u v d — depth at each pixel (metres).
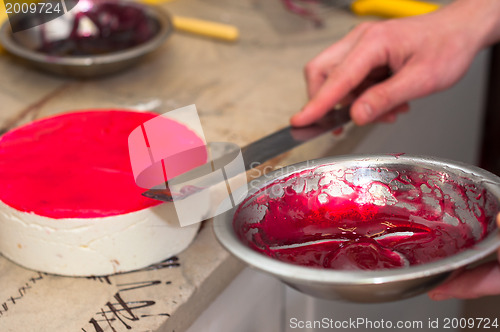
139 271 0.93
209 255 0.94
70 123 1.03
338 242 0.86
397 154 0.88
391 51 1.16
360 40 1.15
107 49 1.35
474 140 1.83
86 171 0.95
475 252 0.75
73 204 0.90
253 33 1.48
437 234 0.85
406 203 0.88
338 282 0.73
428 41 1.17
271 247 0.85
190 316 0.91
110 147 0.99
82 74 1.28
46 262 0.92
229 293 0.97
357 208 0.88
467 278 0.86
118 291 0.90
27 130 1.01
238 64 1.37
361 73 1.13
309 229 0.87
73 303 0.88
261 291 1.04
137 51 1.27
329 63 1.20
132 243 0.91
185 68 1.35
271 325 1.09
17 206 0.89
